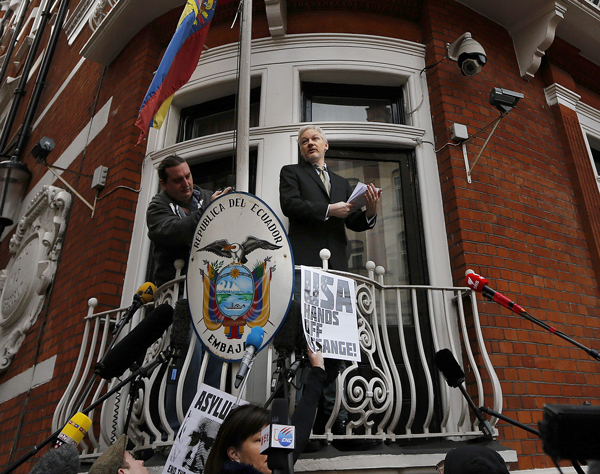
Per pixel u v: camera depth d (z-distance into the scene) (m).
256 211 3.10
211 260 3.06
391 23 4.83
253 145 4.32
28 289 5.25
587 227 4.70
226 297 2.96
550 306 4.07
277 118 4.39
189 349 3.03
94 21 6.07
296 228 3.56
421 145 4.36
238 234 3.08
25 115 7.87
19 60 9.80
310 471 2.74
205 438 2.60
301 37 4.66
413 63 4.68
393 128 4.35
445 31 4.77
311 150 3.79
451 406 3.48
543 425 1.15
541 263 4.22
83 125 5.92
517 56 5.18
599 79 5.75
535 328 3.88
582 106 5.44
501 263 3.98
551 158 4.88
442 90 4.48
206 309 2.98
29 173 6.65
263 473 1.96
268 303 2.90
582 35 5.32
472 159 4.31
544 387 3.68
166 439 3.25
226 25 4.94
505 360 3.61
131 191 4.63
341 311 2.95
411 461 2.81
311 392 2.42
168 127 4.86
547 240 4.38
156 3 5.12
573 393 3.81
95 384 3.83
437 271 3.92
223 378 2.85
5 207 6.41
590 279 4.50
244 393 3.16
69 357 4.14
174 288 3.36
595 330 4.25
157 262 3.68
